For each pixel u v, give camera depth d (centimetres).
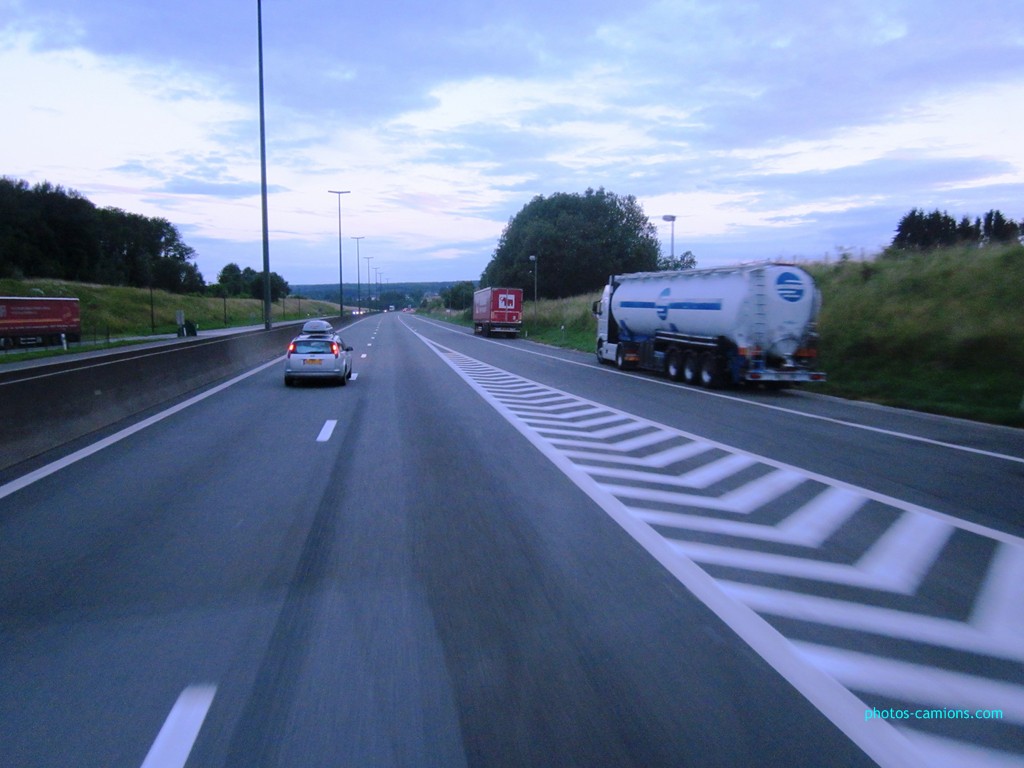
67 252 9844
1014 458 1227
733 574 673
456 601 605
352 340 5494
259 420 1577
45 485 994
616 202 10019
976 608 604
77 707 445
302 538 771
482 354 3947
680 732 418
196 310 9562
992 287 2316
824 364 2398
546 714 435
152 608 592
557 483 1020
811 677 484
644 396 2075
